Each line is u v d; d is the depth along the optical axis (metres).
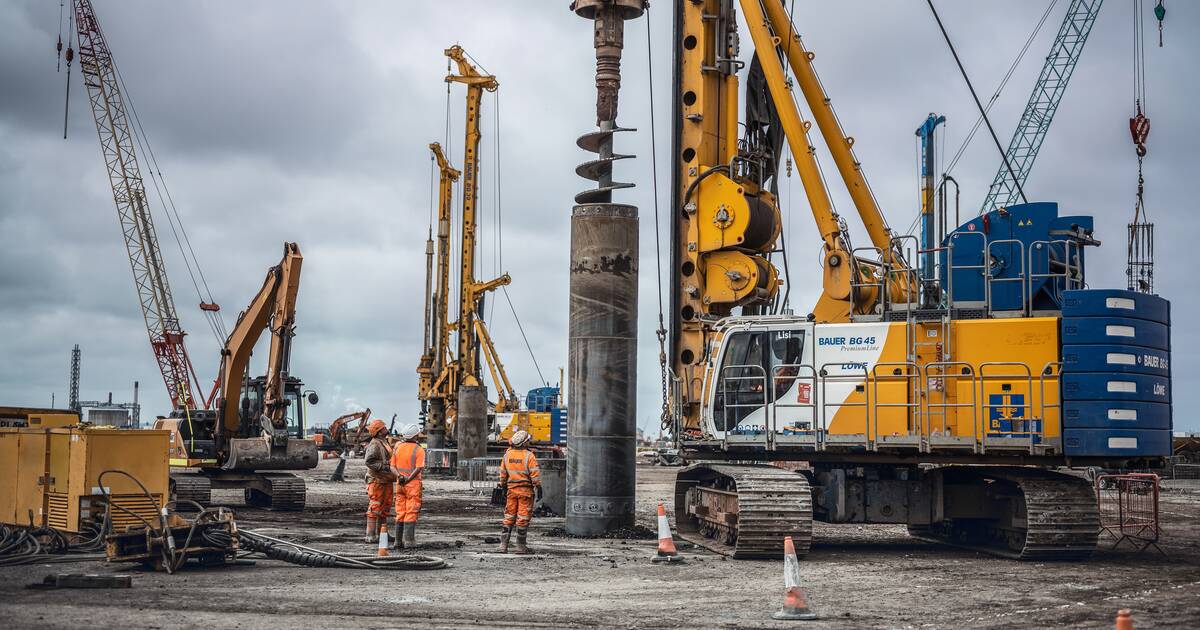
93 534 18.36
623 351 22.14
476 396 51.53
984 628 12.10
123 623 11.83
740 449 20.06
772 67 23.25
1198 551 21.00
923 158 45.53
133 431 18.83
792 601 12.73
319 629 11.66
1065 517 17.98
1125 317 17.94
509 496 19.12
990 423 18.50
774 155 24.22
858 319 19.78
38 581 15.06
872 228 23.98
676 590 14.89
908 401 19.05
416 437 19.64
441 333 57.75
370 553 18.48
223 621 12.07
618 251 22.12
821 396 19.52
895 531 25.47
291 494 30.17
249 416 33.16
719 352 20.25
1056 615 12.95
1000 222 19.42
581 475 22.06
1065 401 17.94
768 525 18.11
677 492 22.73
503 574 16.39
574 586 15.22
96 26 84.56
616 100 22.56
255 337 31.55
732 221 21.77
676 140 22.52
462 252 56.31
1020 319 18.58
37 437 19.44
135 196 86.12
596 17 22.59
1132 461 18.70
